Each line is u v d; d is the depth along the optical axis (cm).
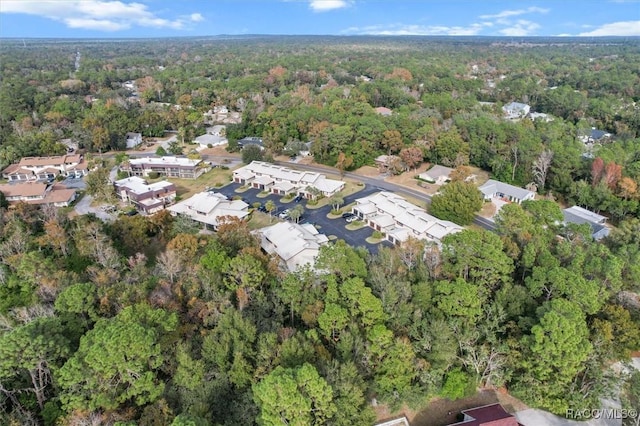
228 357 4181
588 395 4228
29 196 9744
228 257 5812
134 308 4297
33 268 5609
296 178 10694
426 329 4547
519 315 4881
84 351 3750
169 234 7562
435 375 4256
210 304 4706
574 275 4834
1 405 3684
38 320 4056
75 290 4594
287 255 6931
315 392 3441
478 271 5300
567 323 4066
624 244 5916
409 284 5019
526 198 9706
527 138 11206
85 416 3556
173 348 4241
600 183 9225
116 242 7162
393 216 8525
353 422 3794
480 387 4716
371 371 4309
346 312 4503
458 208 8444
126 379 3722
